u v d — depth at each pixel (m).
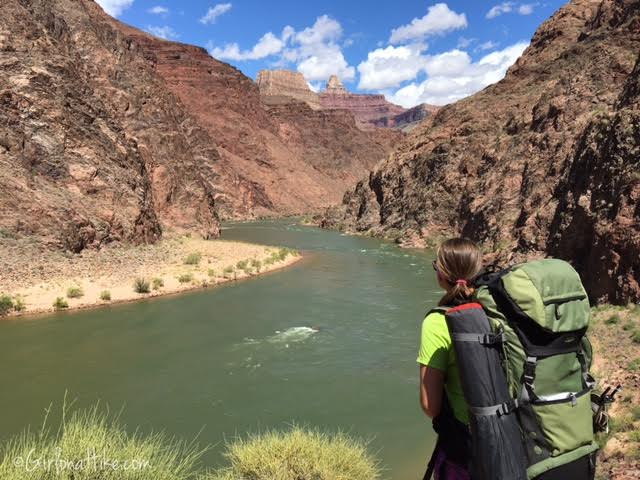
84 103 39.75
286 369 15.06
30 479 3.94
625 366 12.17
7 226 27.23
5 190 28.17
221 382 13.91
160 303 24.02
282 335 18.75
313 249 50.06
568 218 27.64
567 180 31.44
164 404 12.38
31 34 38.06
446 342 2.51
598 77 43.22
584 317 2.34
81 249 30.48
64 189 33.09
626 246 17.44
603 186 21.88
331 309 23.27
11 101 32.84
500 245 38.03
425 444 10.29
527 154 45.22
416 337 18.58
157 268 31.48
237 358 16.03
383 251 48.88
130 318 20.97
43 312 21.41
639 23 43.91
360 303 24.62
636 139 21.23
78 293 23.88
